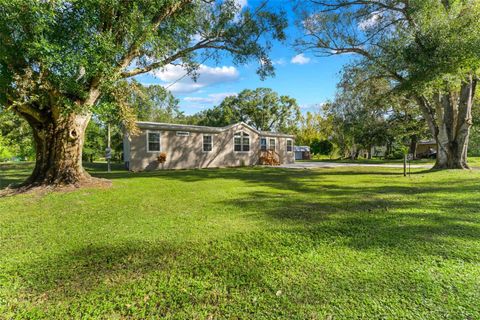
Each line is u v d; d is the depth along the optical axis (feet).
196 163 53.01
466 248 9.49
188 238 10.96
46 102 22.30
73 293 6.97
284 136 69.92
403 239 10.50
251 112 125.08
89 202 18.38
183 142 51.06
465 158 37.01
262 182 29.22
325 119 107.65
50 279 7.68
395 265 8.25
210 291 6.99
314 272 7.90
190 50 30.17
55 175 24.35
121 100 27.02
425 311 6.02
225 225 12.76
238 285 7.27
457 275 7.59
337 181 29.50
